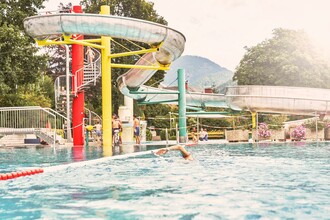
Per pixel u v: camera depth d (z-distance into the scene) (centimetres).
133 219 420
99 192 595
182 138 2595
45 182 716
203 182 688
